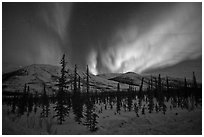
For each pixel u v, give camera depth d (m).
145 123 28.03
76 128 23.67
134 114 36.78
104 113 38.56
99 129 23.80
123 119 30.81
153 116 33.03
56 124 25.64
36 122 25.95
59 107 26.77
